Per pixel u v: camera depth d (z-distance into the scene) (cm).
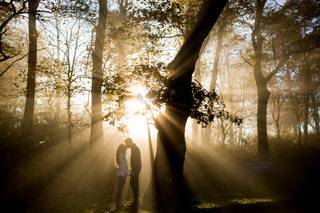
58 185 1720
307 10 3195
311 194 1691
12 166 1825
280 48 3478
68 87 2241
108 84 1495
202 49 3428
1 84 3294
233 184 2283
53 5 1945
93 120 2316
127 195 1702
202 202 1588
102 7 2389
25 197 1467
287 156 3666
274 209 1473
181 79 1494
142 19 2080
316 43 3269
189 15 1941
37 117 3244
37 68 2209
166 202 1470
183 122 1526
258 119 3419
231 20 3294
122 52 2728
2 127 2550
